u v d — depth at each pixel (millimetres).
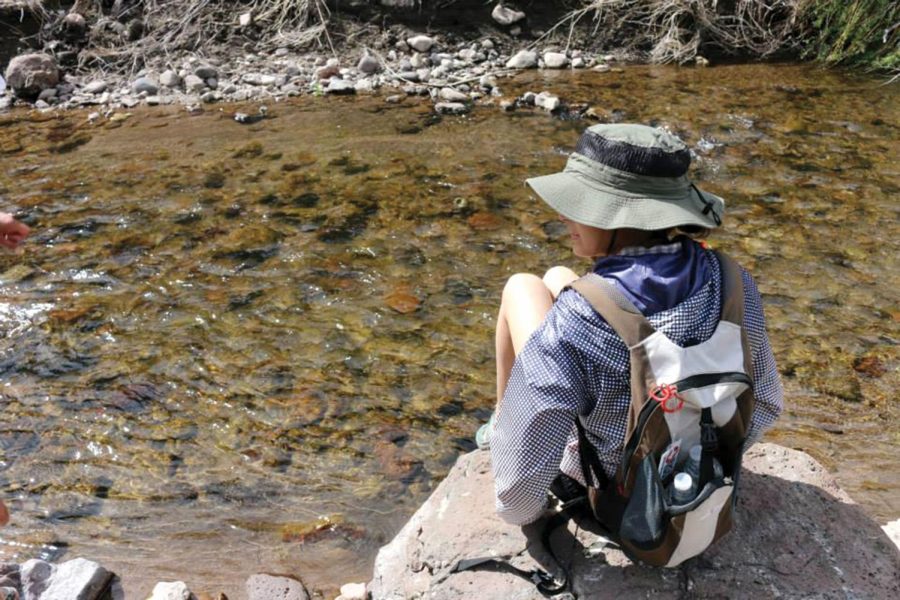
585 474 2197
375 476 3430
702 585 2246
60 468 3467
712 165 6176
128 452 3555
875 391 3896
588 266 4879
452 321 4402
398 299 4574
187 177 5969
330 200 5625
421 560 2477
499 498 2174
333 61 7984
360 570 2984
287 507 3271
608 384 1992
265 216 5422
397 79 7840
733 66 8383
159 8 8367
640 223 1944
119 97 7496
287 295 4613
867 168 6125
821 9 8633
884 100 7418
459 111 7148
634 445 1983
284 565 3008
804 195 5730
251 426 3699
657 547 2070
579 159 2037
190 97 7512
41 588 2793
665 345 1935
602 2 8586
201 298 4586
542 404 1991
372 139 6594
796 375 4008
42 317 4430
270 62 8078
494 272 4828
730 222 5379
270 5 8469
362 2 8445
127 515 3238
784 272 4832
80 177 5988
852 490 3285
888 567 2318
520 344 2371
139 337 4277
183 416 3756
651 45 8711
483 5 8570
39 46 8055
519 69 8203
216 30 8258
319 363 4090
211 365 4070
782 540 2373
